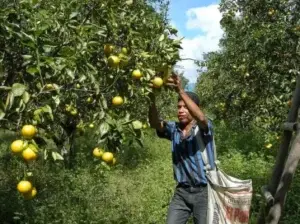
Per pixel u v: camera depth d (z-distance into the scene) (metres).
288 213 5.22
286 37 6.79
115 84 3.01
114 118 2.69
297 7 7.00
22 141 2.32
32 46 2.40
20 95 2.24
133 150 9.51
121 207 5.57
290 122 2.70
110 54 2.99
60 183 5.90
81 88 2.88
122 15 3.16
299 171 6.38
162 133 3.75
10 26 2.46
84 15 3.02
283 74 6.98
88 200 5.42
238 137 10.12
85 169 6.39
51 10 2.90
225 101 10.25
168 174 7.64
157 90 3.14
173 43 3.18
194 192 3.54
